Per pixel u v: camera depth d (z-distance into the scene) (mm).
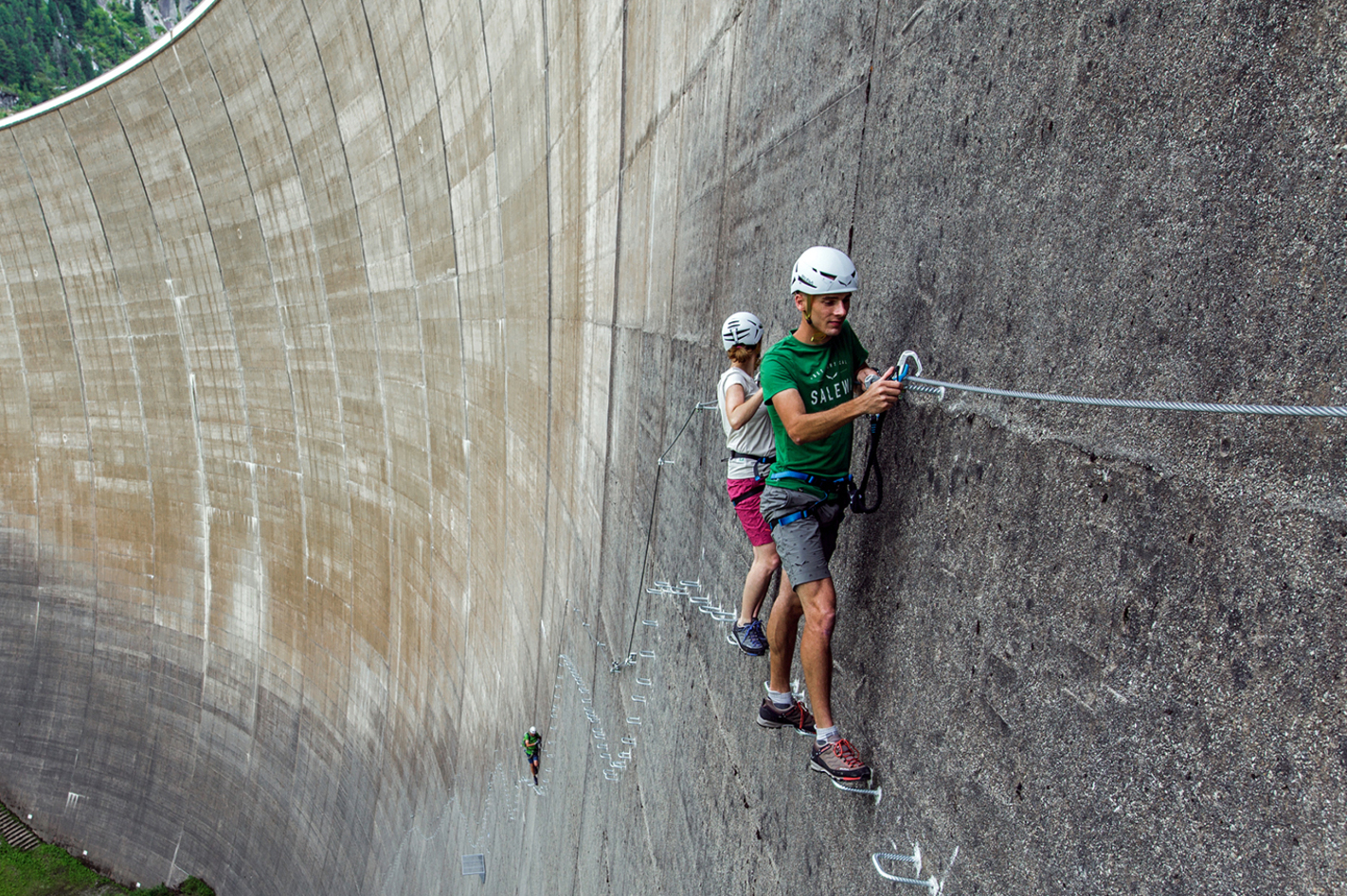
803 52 6371
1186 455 2686
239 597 33406
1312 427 2273
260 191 28469
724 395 5367
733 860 6793
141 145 30219
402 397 26047
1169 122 2836
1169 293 2816
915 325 4520
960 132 4160
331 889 28250
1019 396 3303
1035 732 3301
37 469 37500
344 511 29422
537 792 16500
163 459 34562
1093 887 2914
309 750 30859
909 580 4371
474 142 20312
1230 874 2398
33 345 36250
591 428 14336
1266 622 2363
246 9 25062
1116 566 2949
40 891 34750
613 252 13023
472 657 22422
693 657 8500
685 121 9656
